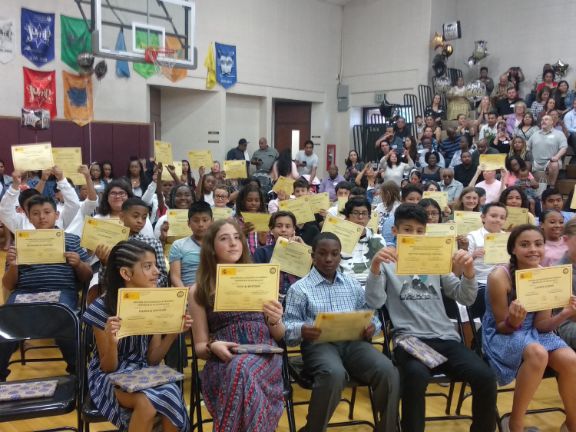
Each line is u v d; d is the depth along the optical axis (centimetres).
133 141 970
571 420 260
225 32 1062
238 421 213
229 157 1064
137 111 974
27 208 342
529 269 255
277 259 321
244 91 1109
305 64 1208
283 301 307
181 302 222
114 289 231
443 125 1024
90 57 892
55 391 232
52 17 865
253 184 441
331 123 1274
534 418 303
